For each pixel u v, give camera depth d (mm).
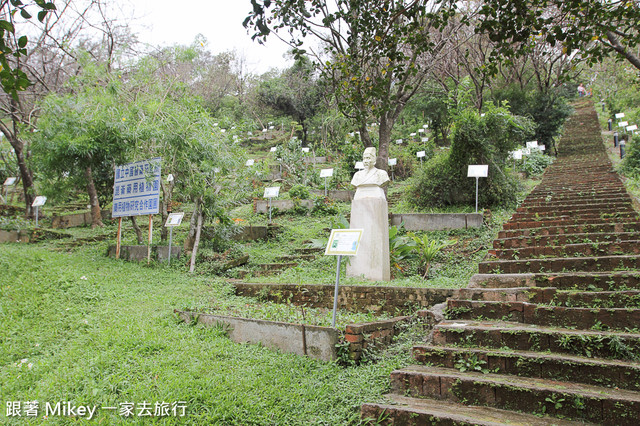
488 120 13297
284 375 4551
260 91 34188
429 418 3426
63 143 10781
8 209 17734
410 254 9359
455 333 4711
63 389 4391
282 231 13266
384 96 7781
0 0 3496
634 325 4402
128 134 10609
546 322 4840
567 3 5348
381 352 5137
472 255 9453
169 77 11898
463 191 13453
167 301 7426
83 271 8984
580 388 3625
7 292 7504
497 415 3498
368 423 3635
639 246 6539
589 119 28188
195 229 11305
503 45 5293
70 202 20016
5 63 3350
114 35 16203
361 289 7324
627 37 6051
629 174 14148
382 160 12320
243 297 8156
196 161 10781
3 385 4699
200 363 4805
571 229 8242
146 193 10719
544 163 18000
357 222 8750
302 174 19203
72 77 11719
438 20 5957
